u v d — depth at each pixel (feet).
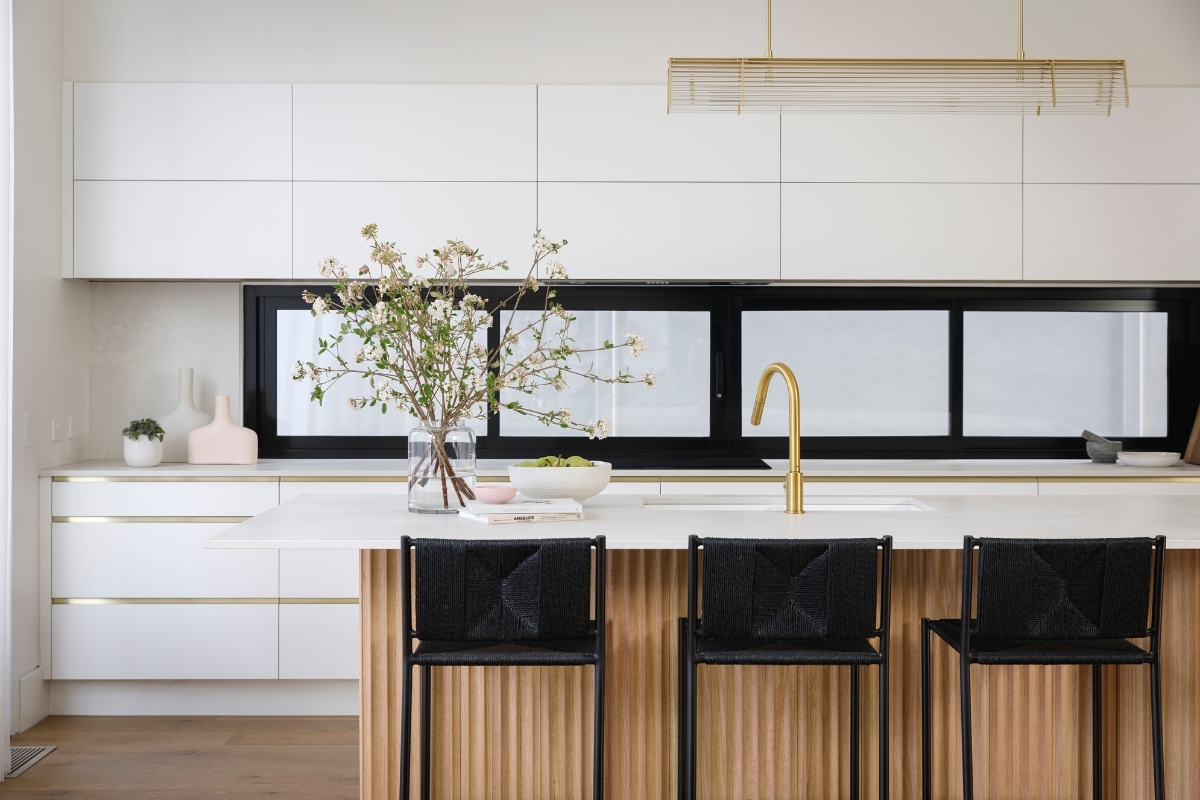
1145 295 13.43
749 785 7.71
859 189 12.12
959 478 11.71
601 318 13.33
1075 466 12.53
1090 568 6.43
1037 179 12.18
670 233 12.10
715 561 6.34
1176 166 12.21
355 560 11.50
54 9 11.78
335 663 11.50
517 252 12.05
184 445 12.74
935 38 12.67
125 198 11.93
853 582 6.38
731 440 13.42
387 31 12.50
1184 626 7.70
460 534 6.81
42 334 11.57
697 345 13.41
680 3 12.64
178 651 11.47
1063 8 12.75
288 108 11.98
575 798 7.62
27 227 11.16
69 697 11.67
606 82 12.62
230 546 6.53
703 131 12.09
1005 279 12.16
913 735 7.77
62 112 11.91
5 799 9.04
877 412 13.52
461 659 6.46
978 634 6.48
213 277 11.98
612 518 7.63
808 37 12.68
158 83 11.96
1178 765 7.67
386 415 13.32
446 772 7.55
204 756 10.24
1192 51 12.75
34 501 11.32
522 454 13.30
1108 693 7.93
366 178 12.02
